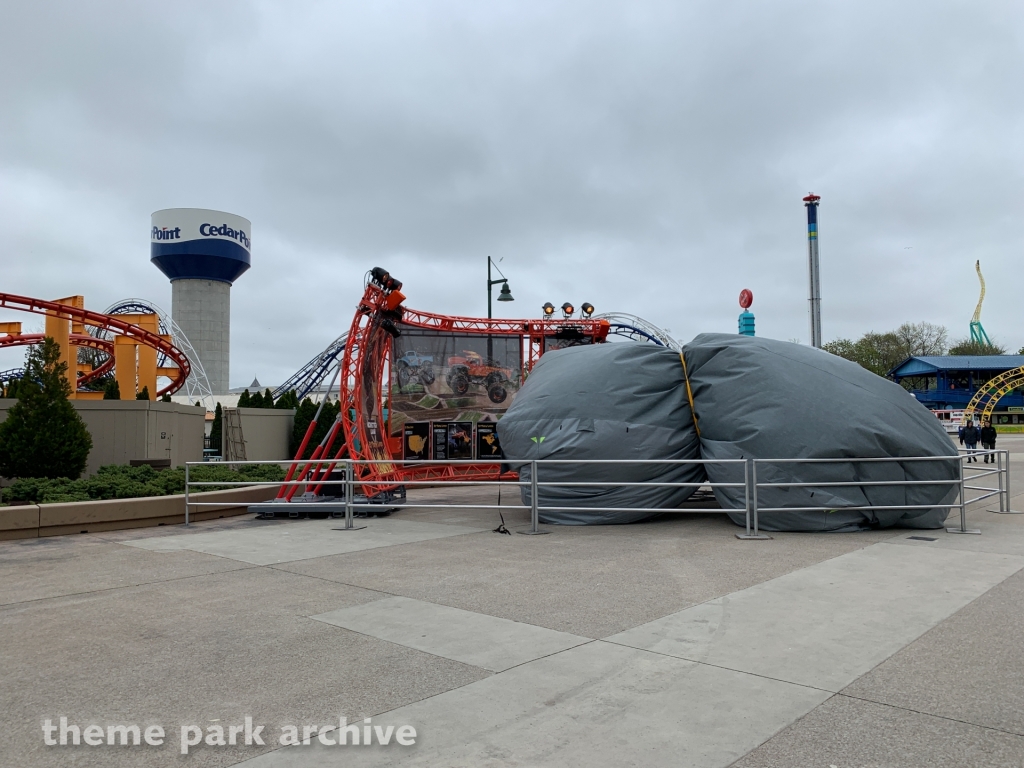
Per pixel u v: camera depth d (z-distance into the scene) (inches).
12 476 539.8
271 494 586.6
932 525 419.2
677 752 142.5
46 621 243.8
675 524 452.1
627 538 402.0
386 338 609.0
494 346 776.9
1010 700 167.2
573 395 468.1
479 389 765.9
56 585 298.8
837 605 251.3
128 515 464.8
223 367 2920.8
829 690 174.4
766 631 222.1
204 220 2854.3
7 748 148.1
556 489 458.0
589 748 144.6
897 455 410.6
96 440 676.7
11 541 417.1
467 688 178.2
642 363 478.6
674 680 182.1
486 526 460.1
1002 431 2544.3
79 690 180.5
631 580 295.4
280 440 903.7
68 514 439.8
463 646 211.6
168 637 223.9
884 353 3472.0
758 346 450.6
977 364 2962.6
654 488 448.1
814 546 368.2
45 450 533.6
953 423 2409.0
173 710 167.2
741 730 152.4
